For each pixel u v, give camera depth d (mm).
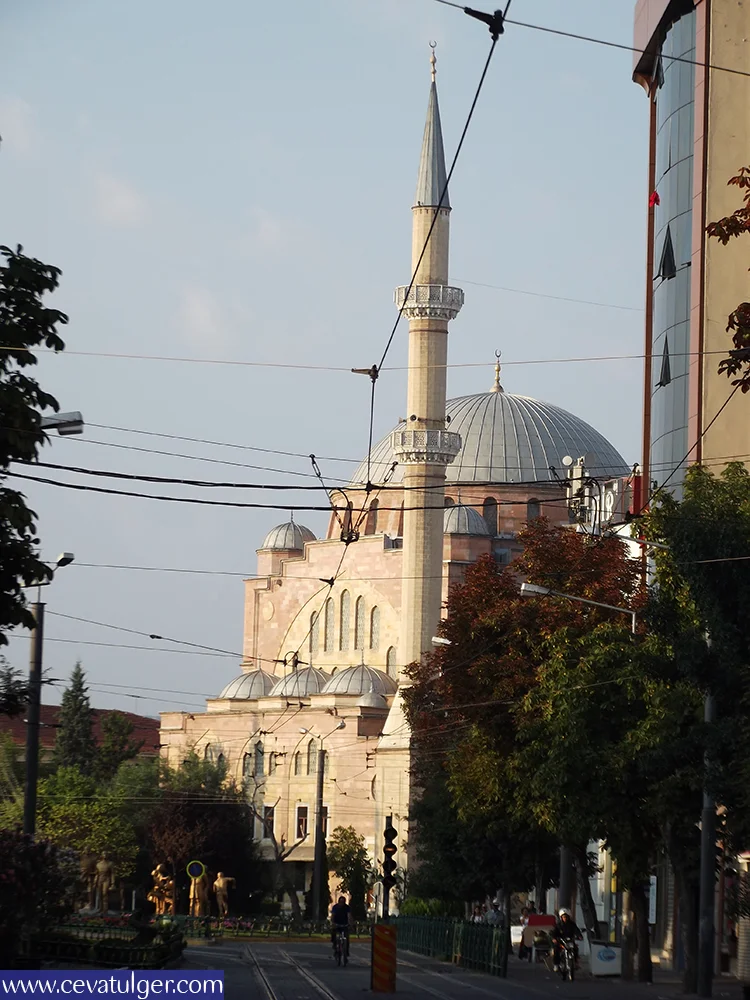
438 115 118312
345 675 145000
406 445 119750
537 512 151750
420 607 121500
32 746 46875
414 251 118875
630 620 53250
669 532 40000
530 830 60812
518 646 55406
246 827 128375
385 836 61906
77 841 109312
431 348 119500
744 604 38938
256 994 40219
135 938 45438
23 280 27609
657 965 65438
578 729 43781
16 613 28594
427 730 75438
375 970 43188
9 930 35688
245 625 162375
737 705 40188
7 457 27562
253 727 150625
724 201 65062
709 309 64750
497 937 54688
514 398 162000
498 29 23234
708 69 65625
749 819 39094
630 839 44719
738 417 63625
